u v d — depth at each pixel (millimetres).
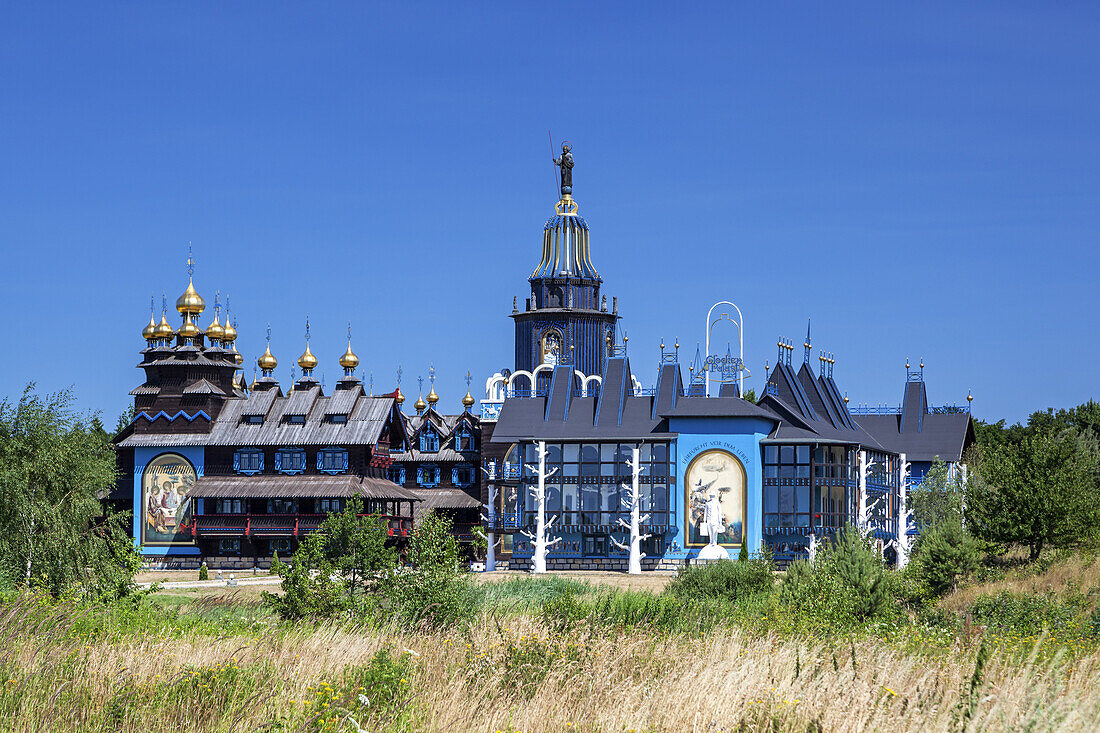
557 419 100312
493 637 31828
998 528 65188
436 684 25266
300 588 42594
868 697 21641
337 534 45969
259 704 23750
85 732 22547
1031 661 22250
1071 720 19812
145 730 22500
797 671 23906
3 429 57438
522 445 97688
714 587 56344
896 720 20938
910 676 23953
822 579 43781
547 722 22953
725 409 94500
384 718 23000
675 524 94562
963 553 57188
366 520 46406
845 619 41406
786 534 92875
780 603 42969
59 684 24016
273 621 41719
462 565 40594
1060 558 65688
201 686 24203
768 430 95500
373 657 26672
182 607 57312
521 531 96062
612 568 95250
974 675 21266
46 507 55250
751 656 26578
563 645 27922
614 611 37938
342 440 102125
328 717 22312
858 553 45125
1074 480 65938
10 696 23359
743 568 58250
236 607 55156
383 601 42344
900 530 100750
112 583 50406
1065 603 47031
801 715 21344
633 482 93688
